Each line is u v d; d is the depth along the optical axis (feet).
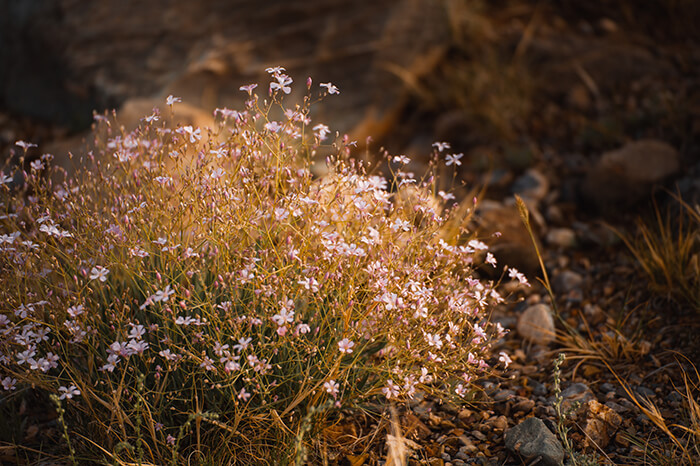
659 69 19.85
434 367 9.38
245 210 9.52
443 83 20.65
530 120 19.20
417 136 19.51
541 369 11.28
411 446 9.42
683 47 20.84
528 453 8.91
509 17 22.91
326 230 9.71
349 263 9.23
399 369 8.88
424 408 10.27
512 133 18.69
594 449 9.26
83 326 8.57
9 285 9.23
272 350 8.89
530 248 13.76
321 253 9.56
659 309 12.28
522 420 10.00
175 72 20.13
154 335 9.03
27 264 9.12
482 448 9.45
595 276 13.73
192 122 15.62
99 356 8.74
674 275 12.41
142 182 10.09
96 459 8.78
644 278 13.21
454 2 21.30
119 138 10.77
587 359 11.38
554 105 19.60
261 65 19.81
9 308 9.04
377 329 8.84
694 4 21.93
